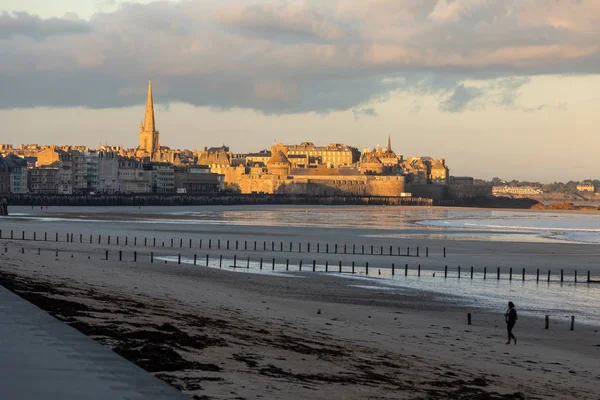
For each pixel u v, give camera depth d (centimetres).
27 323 4178
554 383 4603
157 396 2789
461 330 6594
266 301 7562
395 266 12250
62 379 2875
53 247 13438
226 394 3164
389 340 5650
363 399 3503
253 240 17750
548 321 7056
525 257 14550
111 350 3684
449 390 4022
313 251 14850
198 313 5903
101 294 6419
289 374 3856
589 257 14825
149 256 12625
